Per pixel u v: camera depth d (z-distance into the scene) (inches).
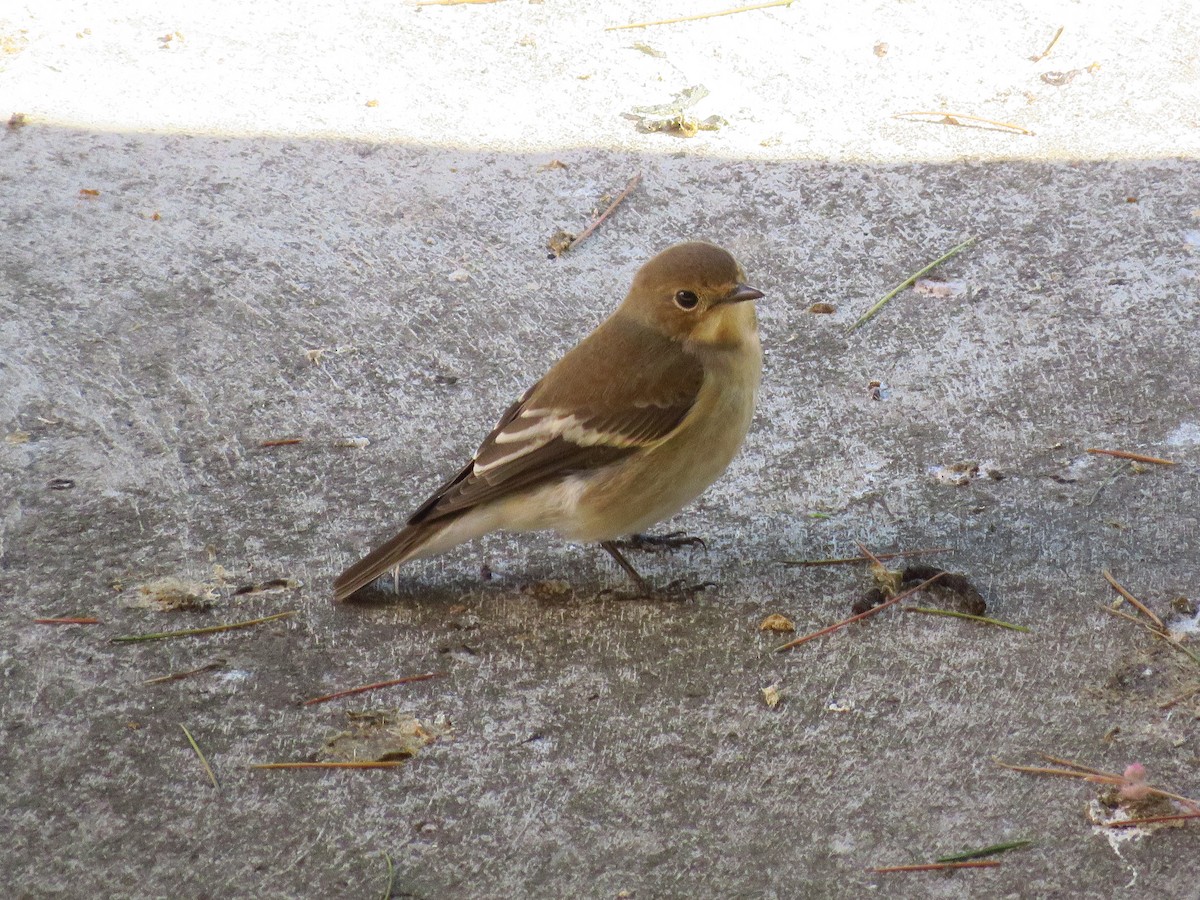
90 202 522.0
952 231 499.8
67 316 469.4
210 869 290.0
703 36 605.9
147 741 322.0
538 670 342.0
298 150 549.0
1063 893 277.3
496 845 295.1
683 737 321.1
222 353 455.5
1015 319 458.6
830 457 409.1
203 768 315.0
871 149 539.8
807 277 482.9
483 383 442.9
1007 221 502.6
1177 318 452.1
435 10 629.9
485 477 345.7
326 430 424.8
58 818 301.7
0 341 456.8
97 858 292.4
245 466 410.0
